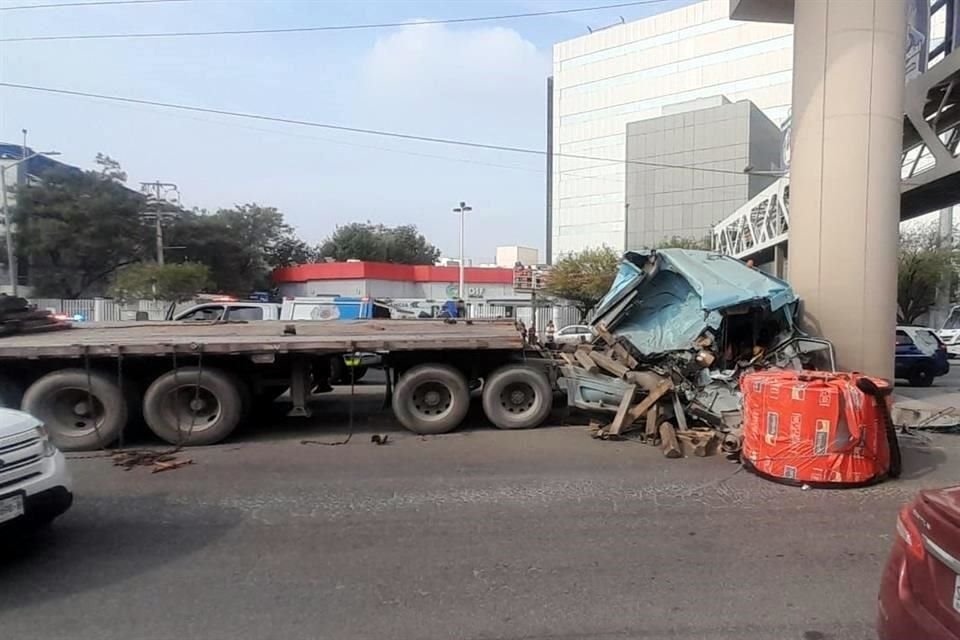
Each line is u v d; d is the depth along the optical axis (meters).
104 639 3.32
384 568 4.19
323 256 76.00
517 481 6.25
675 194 56.03
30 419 4.50
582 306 43.22
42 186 45.12
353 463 7.01
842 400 5.97
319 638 3.31
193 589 3.90
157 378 8.16
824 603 3.66
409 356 9.05
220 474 6.57
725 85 65.50
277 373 8.77
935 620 2.36
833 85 10.46
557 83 78.12
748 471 6.54
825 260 10.55
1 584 3.99
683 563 4.23
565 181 77.62
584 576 4.04
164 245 49.97
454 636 3.32
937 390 14.15
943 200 20.66
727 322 8.91
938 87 17.09
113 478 6.44
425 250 82.94
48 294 45.53
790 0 14.91
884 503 5.52
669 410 8.23
